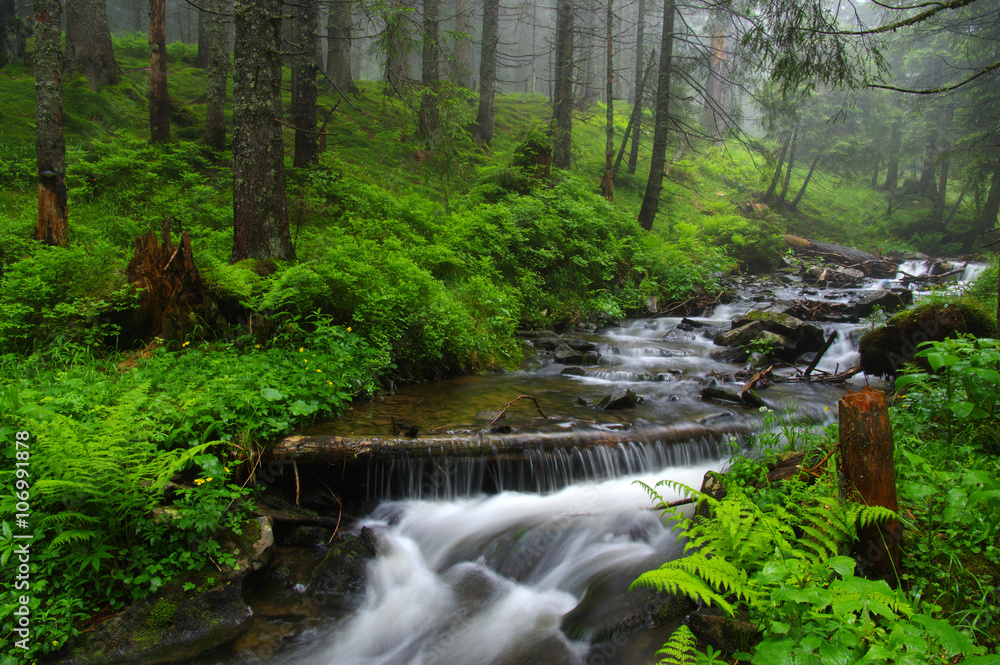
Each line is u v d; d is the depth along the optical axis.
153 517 4.06
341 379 6.60
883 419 3.30
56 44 8.39
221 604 3.90
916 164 35.22
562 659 3.60
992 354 4.53
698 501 4.51
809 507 3.54
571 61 20.16
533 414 6.60
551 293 12.77
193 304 6.97
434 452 5.37
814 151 30.38
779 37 9.14
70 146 12.71
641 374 8.62
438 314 8.54
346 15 20.80
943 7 5.45
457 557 4.72
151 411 4.81
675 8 17.38
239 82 8.32
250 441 5.01
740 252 20.39
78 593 3.73
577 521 4.96
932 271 20.97
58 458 3.73
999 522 3.45
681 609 3.71
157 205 10.86
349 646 3.80
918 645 2.36
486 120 22.19
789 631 2.74
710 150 31.59
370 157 16.41
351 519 5.15
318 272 7.69
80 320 6.56
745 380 8.49
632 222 16.22
